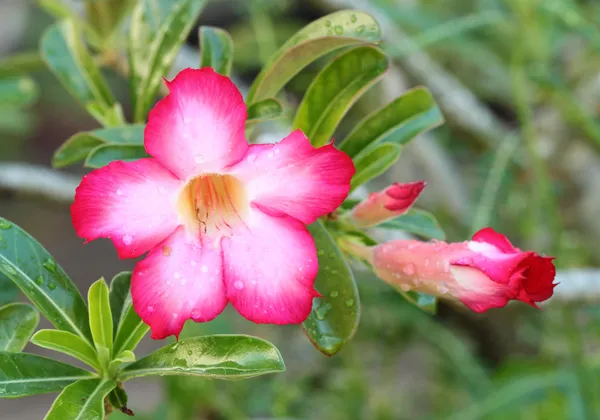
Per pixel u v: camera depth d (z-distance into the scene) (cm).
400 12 67
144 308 36
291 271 36
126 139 41
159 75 45
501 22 63
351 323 39
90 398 37
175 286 36
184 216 37
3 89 54
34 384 37
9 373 37
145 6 45
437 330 71
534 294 36
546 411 69
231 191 37
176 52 45
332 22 40
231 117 36
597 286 52
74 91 46
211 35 43
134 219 36
